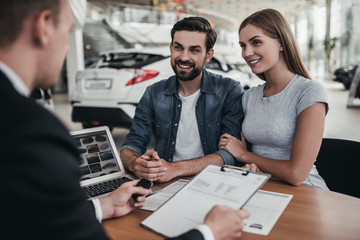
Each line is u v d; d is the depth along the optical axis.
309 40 15.93
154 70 3.56
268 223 0.81
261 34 1.31
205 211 0.79
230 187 0.85
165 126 1.65
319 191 1.04
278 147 1.37
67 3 0.54
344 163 1.31
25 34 0.49
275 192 1.03
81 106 3.67
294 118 1.31
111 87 3.53
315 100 1.22
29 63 0.50
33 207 0.40
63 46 0.54
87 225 0.47
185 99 1.63
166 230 0.77
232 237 0.66
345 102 7.46
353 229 0.77
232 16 17.67
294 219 0.83
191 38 1.47
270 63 1.34
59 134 0.44
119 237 0.77
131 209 0.92
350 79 9.73
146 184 0.98
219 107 1.62
